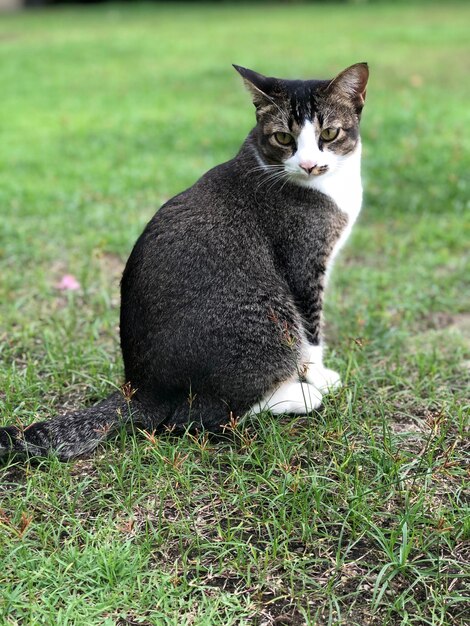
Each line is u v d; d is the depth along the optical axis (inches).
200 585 30.0
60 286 53.2
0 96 109.7
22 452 36.0
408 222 63.5
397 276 54.8
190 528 32.6
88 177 74.2
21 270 56.4
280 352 37.7
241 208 38.3
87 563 30.4
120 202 67.7
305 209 39.0
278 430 37.3
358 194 41.2
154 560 31.3
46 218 65.2
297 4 217.8
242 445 36.4
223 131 86.0
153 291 36.6
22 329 47.8
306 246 39.2
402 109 90.4
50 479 34.8
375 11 195.6
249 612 29.0
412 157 73.4
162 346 36.2
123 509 33.5
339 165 39.8
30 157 81.3
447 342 46.8
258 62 125.0
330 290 52.9
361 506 32.6
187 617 28.8
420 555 31.1
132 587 29.6
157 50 144.8
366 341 44.4
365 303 50.9
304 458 36.3
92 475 35.6
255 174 39.1
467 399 40.9
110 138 87.0
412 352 45.9
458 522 32.1
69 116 98.0
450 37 146.0
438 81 109.3
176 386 36.6
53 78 122.0
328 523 32.4
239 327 36.6
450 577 30.2
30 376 41.9
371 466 35.4
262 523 32.5
